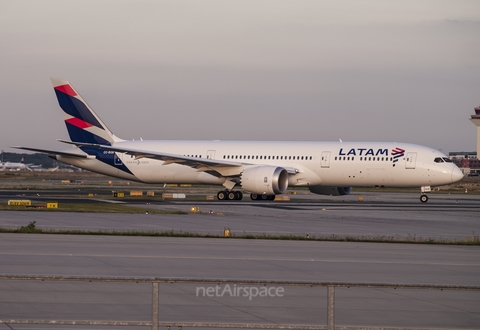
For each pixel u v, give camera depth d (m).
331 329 32.91
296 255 68.00
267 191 157.75
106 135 185.00
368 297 46.16
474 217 123.69
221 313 40.75
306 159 169.38
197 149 179.38
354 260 65.06
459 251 74.25
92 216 112.44
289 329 33.28
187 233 86.94
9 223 97.31
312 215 123.19
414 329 35.75
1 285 47.97
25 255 64.12
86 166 186.38
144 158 180.38
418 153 163.50
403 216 124.38
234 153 175.75
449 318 40.44
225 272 56.03
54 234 84.00
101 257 63.66
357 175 166.50
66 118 187.62
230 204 153.75
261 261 63.09
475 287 33.12
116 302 43.03
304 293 47.00
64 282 49.31
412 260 66.00
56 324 36.22
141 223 101.00
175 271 55.97
